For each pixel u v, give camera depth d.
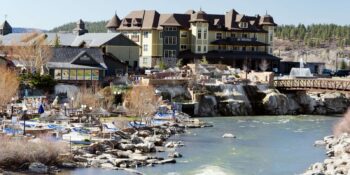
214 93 138.62
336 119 130.50
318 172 62.31
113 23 184.25
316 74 189.50
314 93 154.25
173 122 108.69
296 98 148.12
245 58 178.12
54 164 62.72
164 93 132.00
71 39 171.38
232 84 141.50
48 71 122.75
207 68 159.75
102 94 118.88
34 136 69.81
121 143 76.69
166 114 115.75
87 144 72.25
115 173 61.00
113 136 80.56
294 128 110.19
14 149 60.22
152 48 174.12
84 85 120.38
